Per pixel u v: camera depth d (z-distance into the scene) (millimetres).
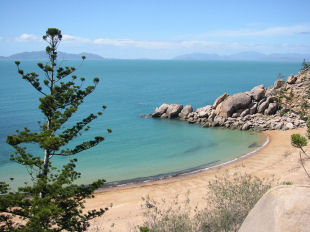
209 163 36250
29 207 13461
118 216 21000
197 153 41156
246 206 14914
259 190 15992
